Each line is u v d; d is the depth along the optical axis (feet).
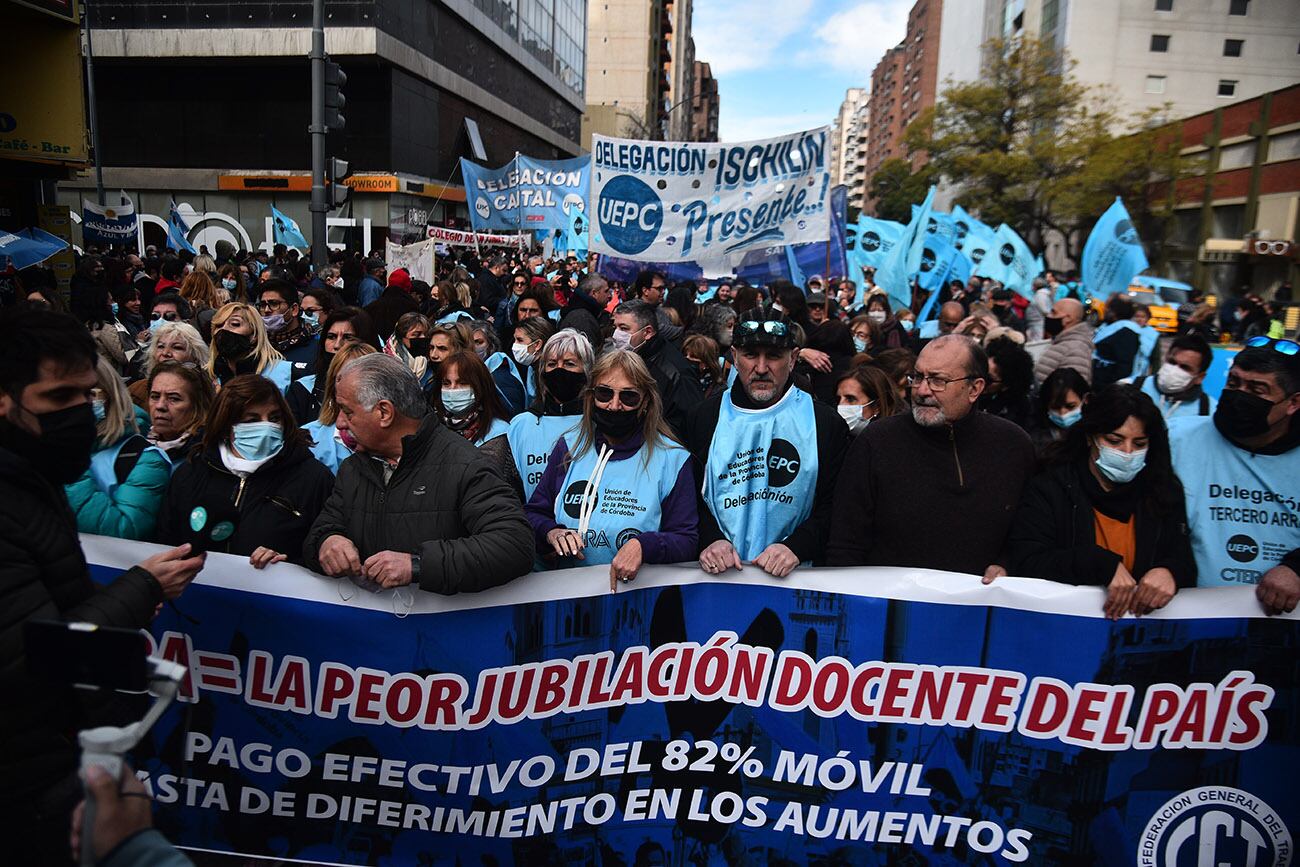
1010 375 14.40
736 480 9.98
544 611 8.69
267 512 9.45
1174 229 125.90
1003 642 8.64
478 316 30.45
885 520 9.51
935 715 8.77
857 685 8.78
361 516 8.54
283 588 8.63
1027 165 124.67
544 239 73.51
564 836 8.95
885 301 31.83
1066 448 9.33
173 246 59.47
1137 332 25.00
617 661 8.83
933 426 9.24
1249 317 57.98
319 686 8.71
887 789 8.85
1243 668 8.49
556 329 22.15
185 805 8.86
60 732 5.72
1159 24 172.14
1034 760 8.70
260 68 94.63
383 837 8.92
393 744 8.79
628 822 8.98
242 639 8.68
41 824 5.53
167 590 6.66
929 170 141.49
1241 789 8.59
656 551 8.80
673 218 25.91
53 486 5.98
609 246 26.05
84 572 6.05
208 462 9.54
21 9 33.53
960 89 134.72
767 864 9.00
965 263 46.68
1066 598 8.55
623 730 8.90
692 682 8.89
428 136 107.24
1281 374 8.77
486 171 43.04
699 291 38.01
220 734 8.81
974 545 9.30
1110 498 9.07
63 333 5.67
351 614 8.61
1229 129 118.32
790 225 25.84
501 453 11.91
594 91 272.31
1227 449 9.38
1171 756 8.62
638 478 9.75
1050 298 46.50
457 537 8.52
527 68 151.02
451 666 8.67
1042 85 128.06
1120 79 174.29
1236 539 9.25
